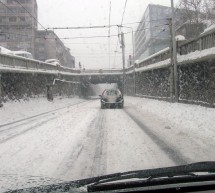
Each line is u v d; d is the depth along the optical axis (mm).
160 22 78750
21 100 29031
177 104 22609
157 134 11594
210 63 18422
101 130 12930
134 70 50812
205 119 14039
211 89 18406
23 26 104312
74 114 21125
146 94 41969
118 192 2955
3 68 24266
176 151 8633
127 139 10641
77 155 8320
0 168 7004
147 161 7562
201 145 9336
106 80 72438
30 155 8383
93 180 3434
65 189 3176
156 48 79312
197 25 51750
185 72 23641
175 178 3131
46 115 21172
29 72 30812
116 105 26797
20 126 15031
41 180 5016
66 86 55438
